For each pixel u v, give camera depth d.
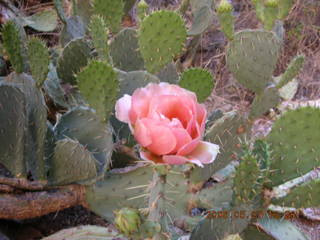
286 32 1.10
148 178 0.47
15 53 0.44
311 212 0.62
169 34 0.46
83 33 0.77
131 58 0.60
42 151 0.44
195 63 1.04
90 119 0.46
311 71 1.06
